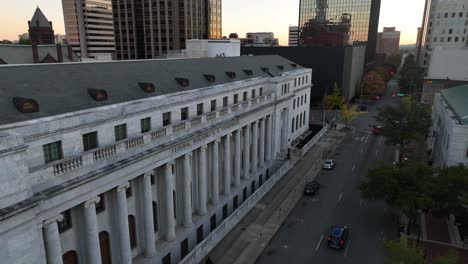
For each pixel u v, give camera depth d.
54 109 25.66
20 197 20.11
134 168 29.56
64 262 26.98
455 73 101.69
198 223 40.75
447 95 66.12
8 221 19.52
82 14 184.75
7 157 19.20
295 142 79.94
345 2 176.75
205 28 185.50
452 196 37.34
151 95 35.09
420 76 137.38
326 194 54.22
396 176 41.31
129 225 32.91
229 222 42.75
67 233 26.64
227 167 46.97
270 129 61.09
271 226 44.22
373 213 48.25
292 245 40.44
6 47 53.81
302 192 54.62
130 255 30.88
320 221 46.03
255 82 54.91
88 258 27.31
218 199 45.47
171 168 34.84
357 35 178.75
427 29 157.12
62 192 23.34
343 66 118.25
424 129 62.41
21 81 26.34
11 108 23.39
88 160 25.48
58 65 31.03
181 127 35.75
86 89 29.89
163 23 163.38
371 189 42.44
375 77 140.88
